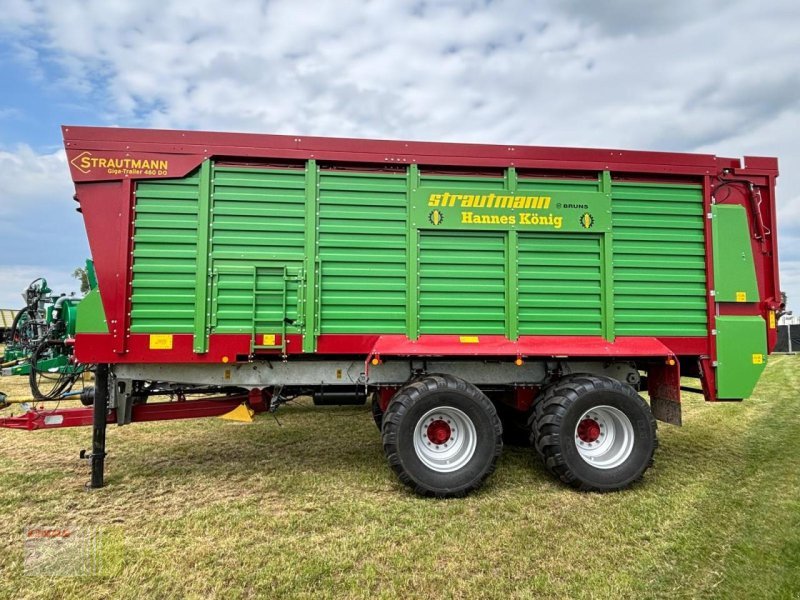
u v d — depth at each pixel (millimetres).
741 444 5262
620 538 3051
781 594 2436
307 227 4000
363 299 4031
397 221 4098
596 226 4238
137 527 3205
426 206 4102
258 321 3928
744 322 4344
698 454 4871
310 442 5305
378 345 3941
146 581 2586
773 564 2717
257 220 3977
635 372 4391
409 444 3748
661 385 4426
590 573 2650
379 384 4199
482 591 2492
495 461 3848
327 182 4047
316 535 3098
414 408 3766
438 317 4086
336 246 4023
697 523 3258
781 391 9211
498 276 4156
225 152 3939
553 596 2451
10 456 4781
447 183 4168
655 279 4301
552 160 4219
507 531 3156
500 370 4301
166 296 3865
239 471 4328
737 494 3768
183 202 3920
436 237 4133
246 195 3971
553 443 3867
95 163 3822
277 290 3955
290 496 3750
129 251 3846
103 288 3811
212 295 3900
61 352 8695
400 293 4070
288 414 6855
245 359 4004
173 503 3605
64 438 5484
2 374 10133
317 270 3998
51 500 3662
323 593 2479
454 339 4074
